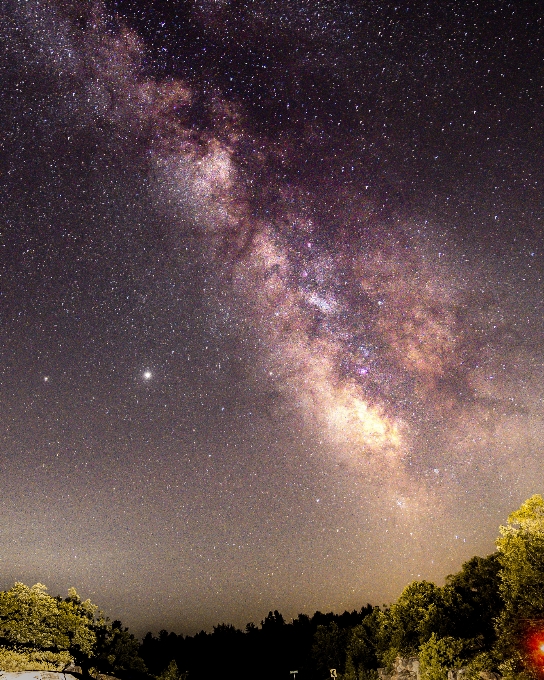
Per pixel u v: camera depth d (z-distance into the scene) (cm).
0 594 4322
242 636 11394
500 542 2456
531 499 2412
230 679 9700
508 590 2484
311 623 11462
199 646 10988
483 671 3294
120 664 5997
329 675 7269
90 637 4616
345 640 7544
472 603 4350
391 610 4962
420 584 4906
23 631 4191
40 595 4459
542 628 2298
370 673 5656
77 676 4116
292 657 10206
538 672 2269
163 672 7044
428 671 3659
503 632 2439
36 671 3541
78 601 4944
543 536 2356
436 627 4181
